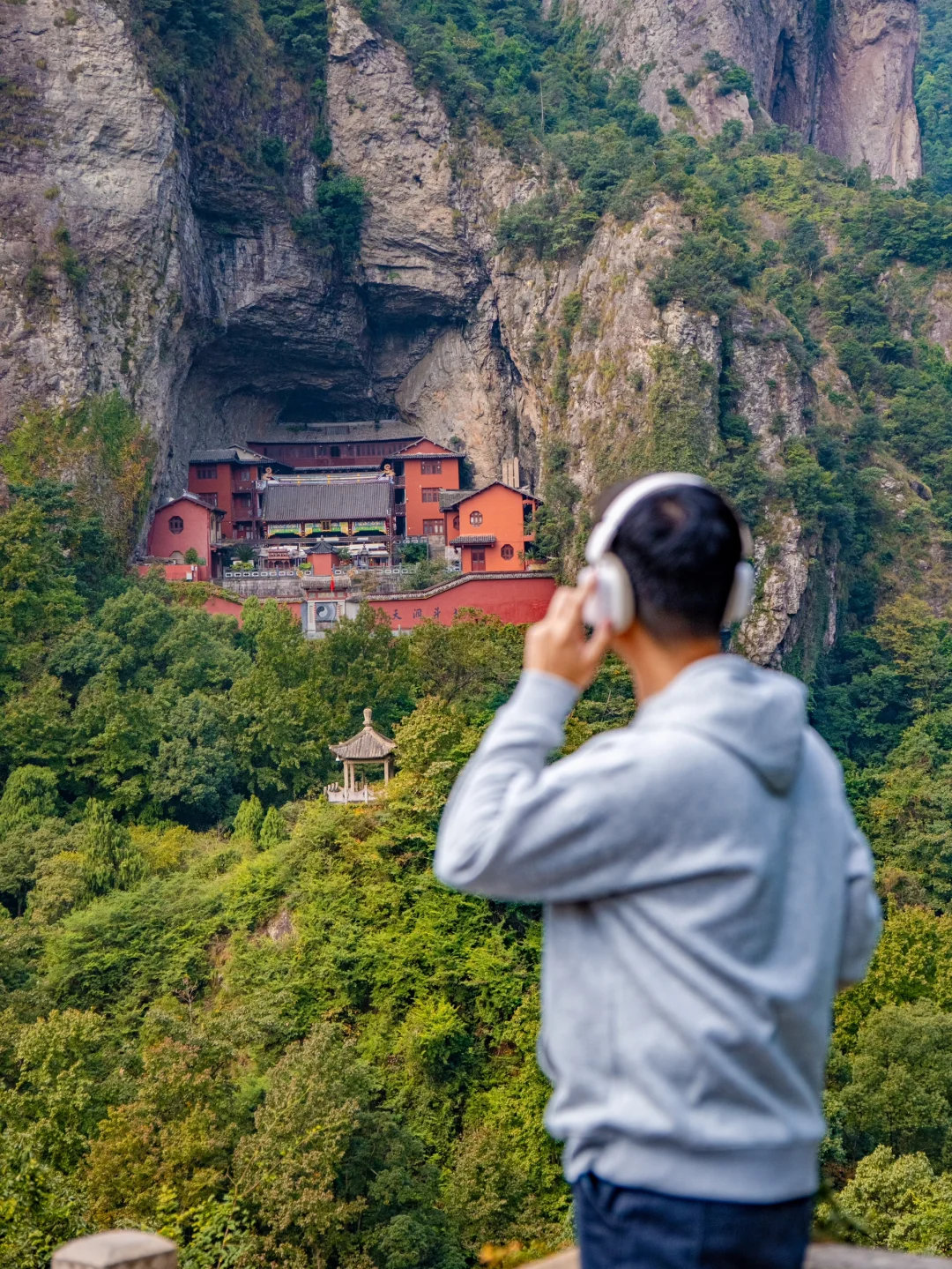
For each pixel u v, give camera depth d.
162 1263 4.39
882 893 60.53
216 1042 31.81
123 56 85.94
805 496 87.44
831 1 159.62
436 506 98.88
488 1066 37.47
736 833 3.00
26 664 65.38
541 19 143.12
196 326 93.38
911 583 95.31
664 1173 2.97
